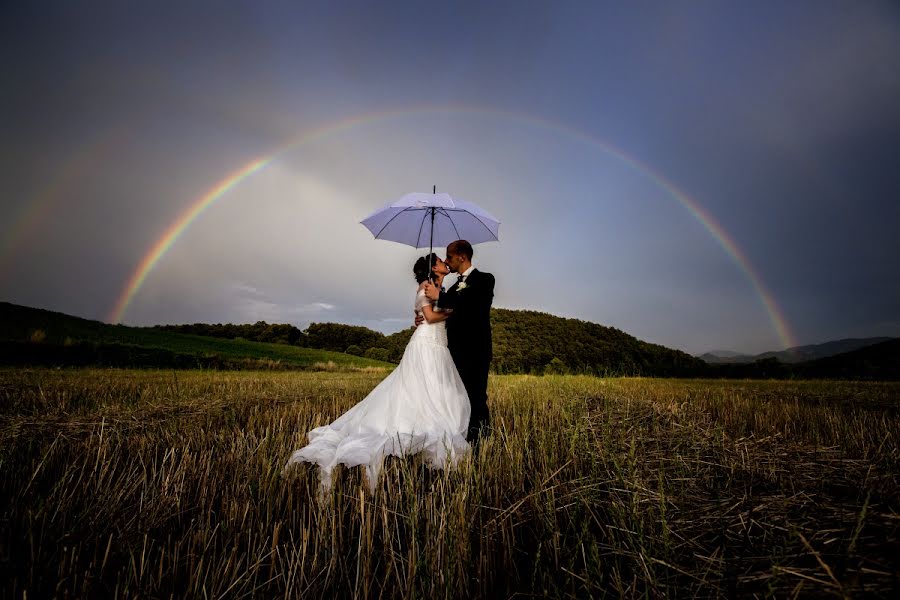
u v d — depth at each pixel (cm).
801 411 689
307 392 908
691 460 303
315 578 179
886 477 233
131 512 232
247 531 218
